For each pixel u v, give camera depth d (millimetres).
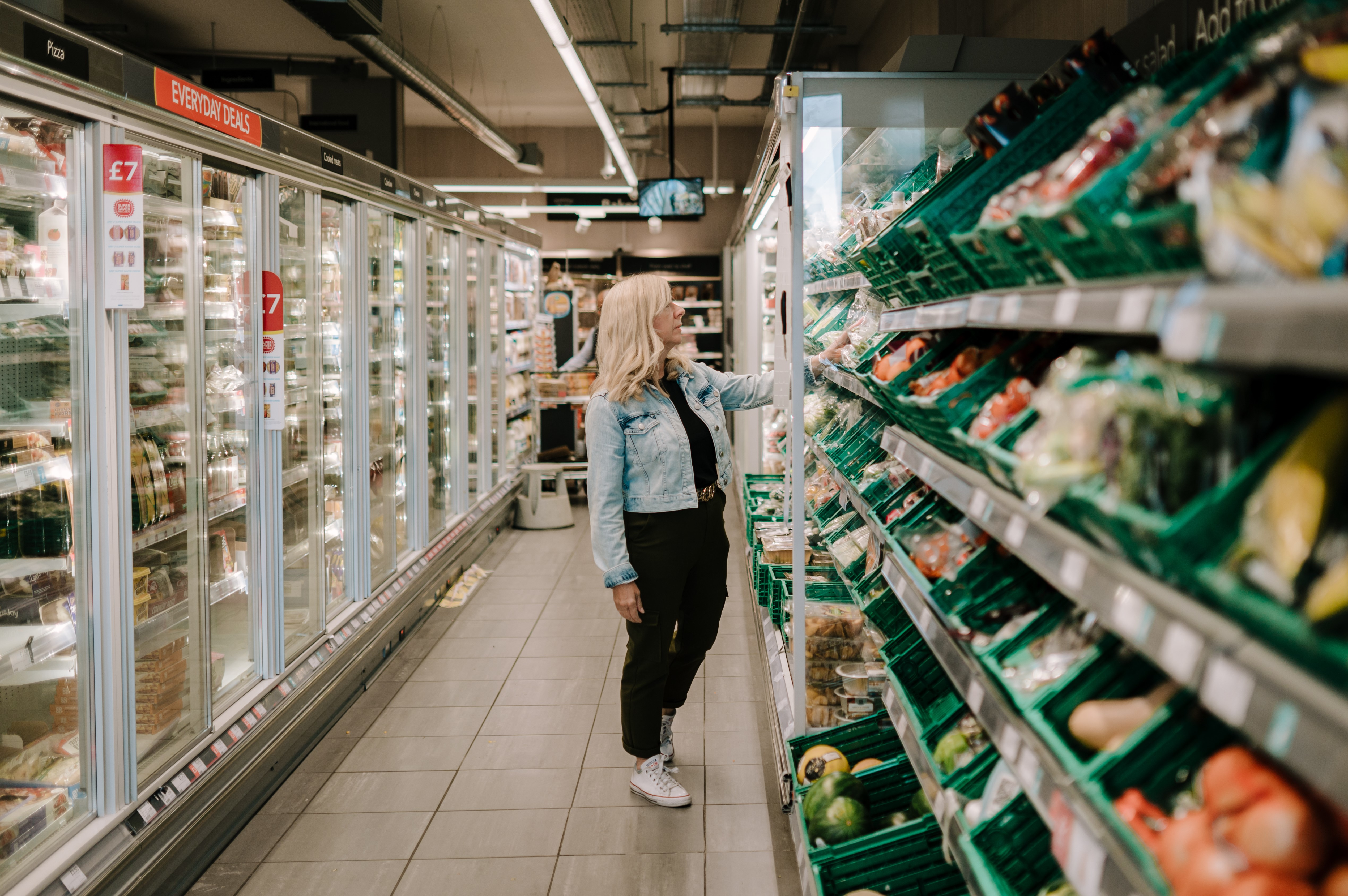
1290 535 815
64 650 2424
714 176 11250
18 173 2287
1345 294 625
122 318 2434
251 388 3316
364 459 4402
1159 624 935
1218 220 840
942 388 1854
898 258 2146
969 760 1762
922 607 1899
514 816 3129
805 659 3082
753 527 5234
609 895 2656
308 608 3859
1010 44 2951
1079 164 1208
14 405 2352
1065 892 1357
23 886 2076
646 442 2988
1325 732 670
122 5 7852
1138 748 1133
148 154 2723
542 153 12523
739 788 3301
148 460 2711
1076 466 1153
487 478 7387
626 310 2998
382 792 3314
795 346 2922
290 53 9180
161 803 2555
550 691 4285
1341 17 867
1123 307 962
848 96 2844
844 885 2100
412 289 5289
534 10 7941
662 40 9289
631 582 2971
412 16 8156
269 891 2699
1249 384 940
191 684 2895
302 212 3795
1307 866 861
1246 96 932
